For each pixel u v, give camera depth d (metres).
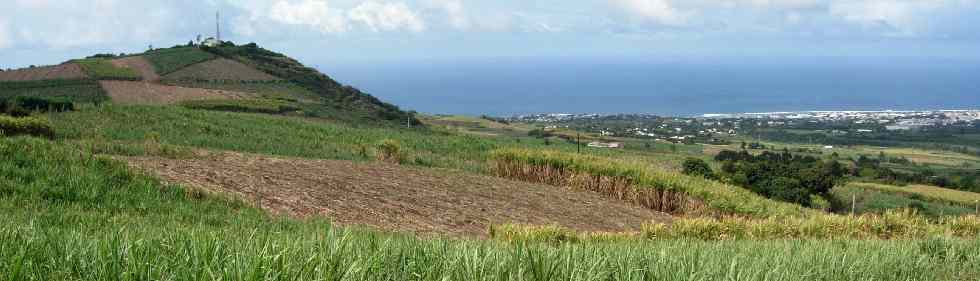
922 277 6.85
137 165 16.94
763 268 5.66
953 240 9.27
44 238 4.70
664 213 23.84
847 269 6.44
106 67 110.25
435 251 4.80
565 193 24.66
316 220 12.92
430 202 18.30
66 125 36.41
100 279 3.69
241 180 17.02
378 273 4.11
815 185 49.00
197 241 4.34
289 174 19.30
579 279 4.30
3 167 13.30
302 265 3.82
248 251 4.23
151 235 5.39
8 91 89.19
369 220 14.57
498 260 4.50
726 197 24.44
